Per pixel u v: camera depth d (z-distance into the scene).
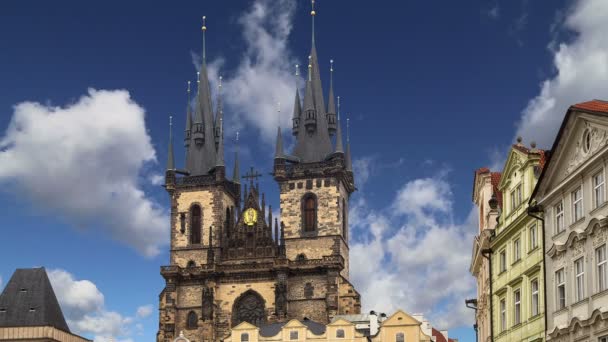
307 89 179.38
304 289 162.62
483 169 81.00
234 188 183.62
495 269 71.44
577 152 52.72
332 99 178.25
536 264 59.56
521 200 64.81
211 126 182.00
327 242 166.38
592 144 50.19
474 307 89.69
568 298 53.25
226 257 168.50
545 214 58.03
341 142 171.50
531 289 61.34
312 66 181.62
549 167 56.34
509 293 66.50
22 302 123.31
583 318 50.19
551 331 55.00
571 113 51.84
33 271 126.88
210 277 164.12
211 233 170.38
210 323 161.75
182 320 164.62
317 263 162.62
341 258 164.62
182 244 171.62
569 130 52.88
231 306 163.75
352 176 183.50
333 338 142.38
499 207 74.94
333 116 177.12
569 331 52.03
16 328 120.31
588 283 50.25
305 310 161.12
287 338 144.12
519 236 64.62
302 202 169.88
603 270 48.72
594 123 49.53
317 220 168.12
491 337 71.06
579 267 52.28
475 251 82.50
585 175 51.28
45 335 119.38
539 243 59.38
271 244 167.25
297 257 166.50
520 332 63.12
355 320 155.38
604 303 48.00
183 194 174.88
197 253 170.38
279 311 159.12
